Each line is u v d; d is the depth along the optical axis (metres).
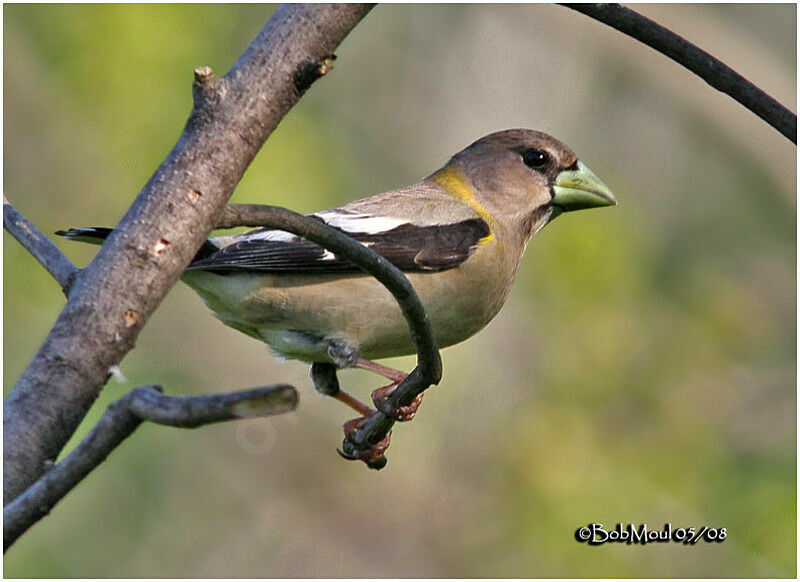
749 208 13.84
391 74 14.02
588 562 10.86
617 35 14.42
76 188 11.62
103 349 4.39
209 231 4.67
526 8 14.59
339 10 5.04
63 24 11.40
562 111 14.40
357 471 12.27
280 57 4.95
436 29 14.36
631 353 12.01
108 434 3.67
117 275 4.49
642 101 14.40
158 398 3.58
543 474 11.50
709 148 14.16
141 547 11.20
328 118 13.30
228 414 3.48
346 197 12.45
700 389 12.03
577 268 12.02
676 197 14.10
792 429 11.53
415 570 11.65
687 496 11.12
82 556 10.80
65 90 11.42
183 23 11.44
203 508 11.73
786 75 14.07
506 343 12.15
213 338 12.18
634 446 11.59
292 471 12.34
